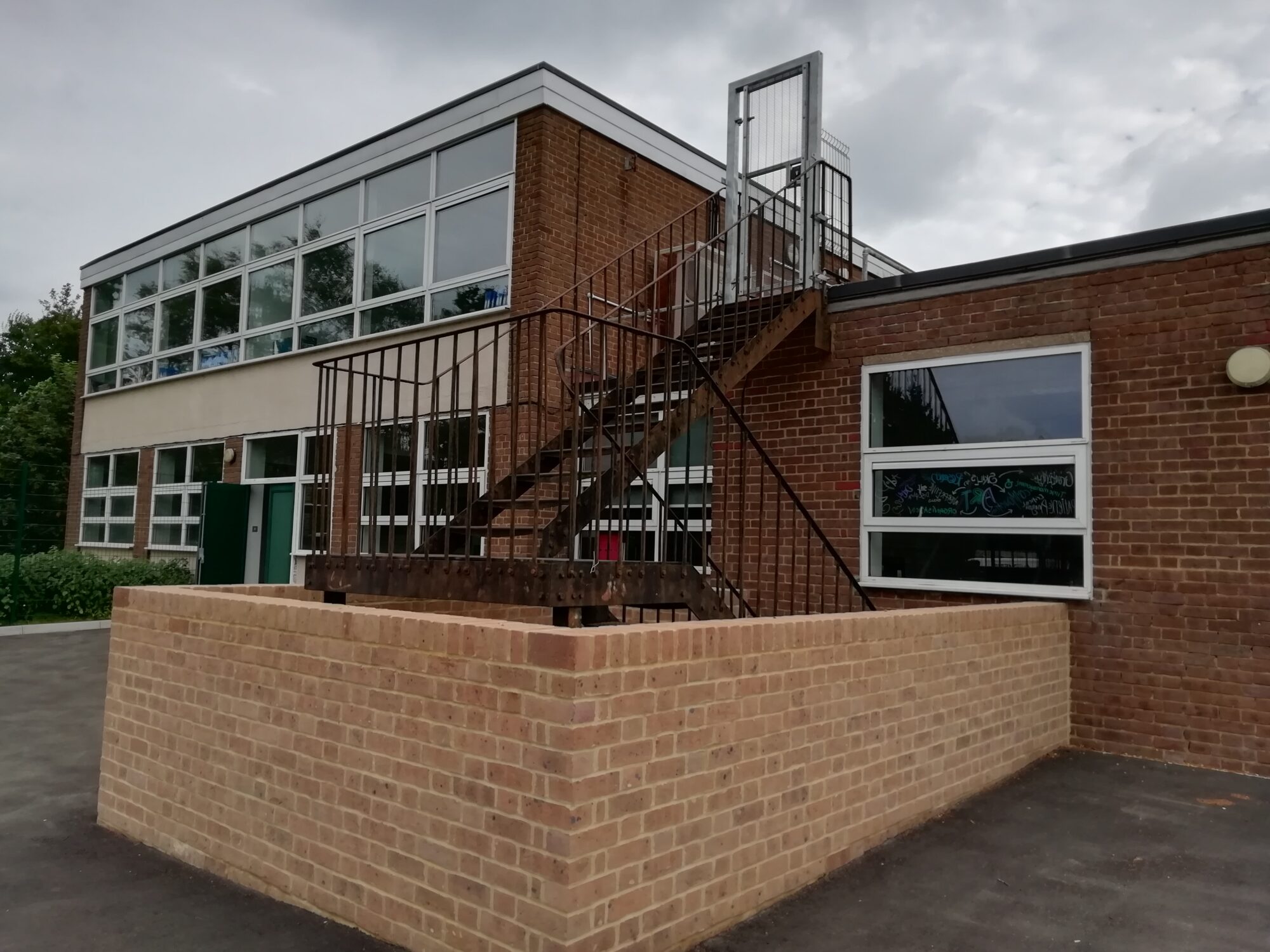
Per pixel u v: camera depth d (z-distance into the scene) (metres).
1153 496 6.96
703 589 5.32
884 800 4.96
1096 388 7.23
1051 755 6.86
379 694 3.94
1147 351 7.05
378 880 3.88
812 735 4.43
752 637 4.07
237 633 4.65
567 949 3.21
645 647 3.55
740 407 9.00
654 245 11.67
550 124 10.66
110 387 17.52
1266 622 6.47
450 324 11.24
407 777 3.79
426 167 11.94
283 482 13.65
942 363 7.95
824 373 8.55
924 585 7.86
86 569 14.37
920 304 8.11
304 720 4.26
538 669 3.38
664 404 7.00
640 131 11.62
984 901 4.27
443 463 11.14
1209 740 6.62
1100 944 3.87
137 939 3.88
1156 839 5.12
